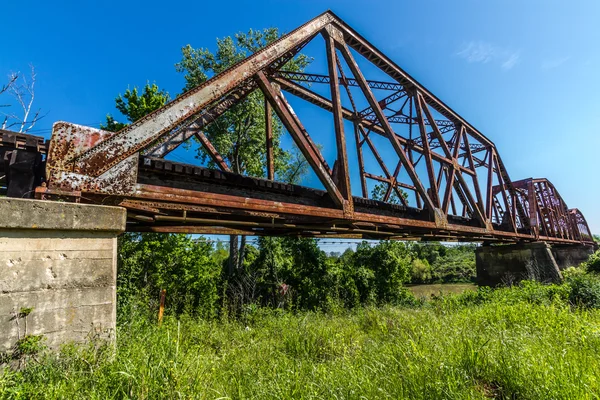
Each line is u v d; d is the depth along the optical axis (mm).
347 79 12195
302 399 3941
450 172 13859
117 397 3338
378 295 25234
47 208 3957
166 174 5906
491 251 27562
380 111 10070
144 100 18266
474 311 10547
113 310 4344
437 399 3777
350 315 13836
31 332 3719
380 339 7965
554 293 12609
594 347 5453
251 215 6590
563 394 3566
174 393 3385
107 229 4395
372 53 10992
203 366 4445
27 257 3834
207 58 24875
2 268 3656
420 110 12781
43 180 5098
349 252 31328
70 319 4000
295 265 24688
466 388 4035
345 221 8055
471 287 39875
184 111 5570
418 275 51469
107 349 4062
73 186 4406
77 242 4211
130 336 5531
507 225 21734
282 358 6145
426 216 11578
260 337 8656
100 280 4305
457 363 4617
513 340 5633
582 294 11352
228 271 24656
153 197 5090
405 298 26656
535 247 25172
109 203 4871
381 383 4324
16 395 3102
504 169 22391
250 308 15812
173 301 15227
